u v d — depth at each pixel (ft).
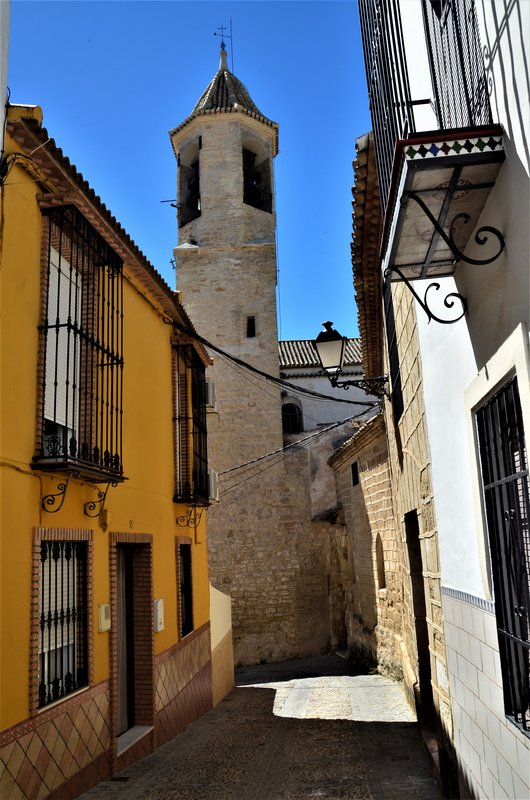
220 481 74.08
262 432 75.66
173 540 33.68
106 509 23.84
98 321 23.49
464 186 11.14
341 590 69.72
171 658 31.63
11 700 16.43
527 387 10.16
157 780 22.77
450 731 19.10
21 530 17.66
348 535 59.52
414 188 11.14
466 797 16.97
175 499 34.01
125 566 29.14
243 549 72.43
